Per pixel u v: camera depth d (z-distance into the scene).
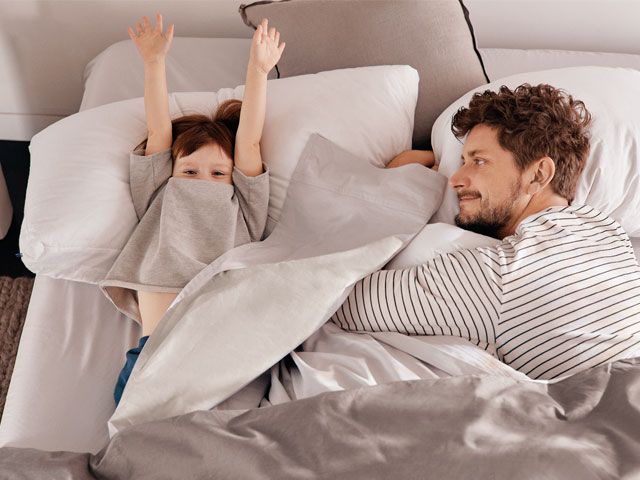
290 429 0.96
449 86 1.58
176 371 1.08
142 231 1.35
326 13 1.57
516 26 1.96
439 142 1.49
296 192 1.41
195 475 0.91
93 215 1.32
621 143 1.37
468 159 1.33
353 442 0.93
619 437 0.95
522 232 1.23
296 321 1.12
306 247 1.35
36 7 1.84
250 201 1.40
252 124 1.38
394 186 1.36
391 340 1.17
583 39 1.99
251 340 1.11
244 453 0.93
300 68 1.59
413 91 1.53
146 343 1.15
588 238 1.23
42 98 2.05
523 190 1.30
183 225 1.33
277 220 1.43
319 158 1.42
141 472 0.93
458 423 0.95
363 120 1.47
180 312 1.17
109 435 1.11
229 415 1.00
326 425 0.95
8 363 1.66
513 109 1.29
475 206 1.31
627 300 1.17
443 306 1.16
